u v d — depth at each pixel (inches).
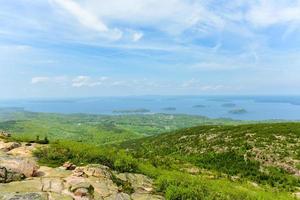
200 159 2363.4
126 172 828.0
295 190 1633.9
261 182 1809.8
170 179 765.3
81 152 893.2
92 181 641.0
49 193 553.6
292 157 2071.9
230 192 843.4
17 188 564.1
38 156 847.1
